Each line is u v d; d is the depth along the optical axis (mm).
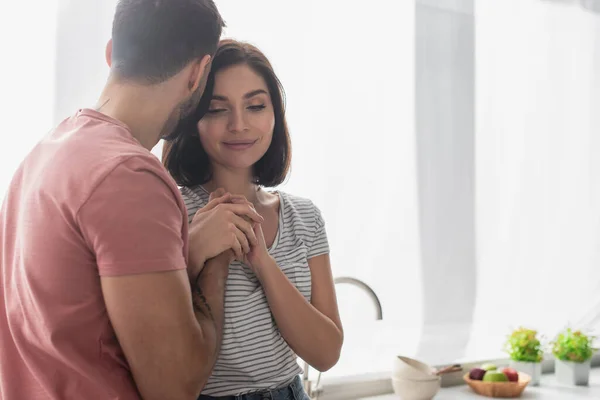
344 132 1976
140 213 804
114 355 853
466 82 2211
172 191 859
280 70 1864
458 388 2178
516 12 2314
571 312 2449
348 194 1988
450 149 2176
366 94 2010
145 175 822
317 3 1914
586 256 2469
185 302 842
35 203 841
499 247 2293
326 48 1936
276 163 1271
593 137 2473
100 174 804
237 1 1786
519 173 2332
